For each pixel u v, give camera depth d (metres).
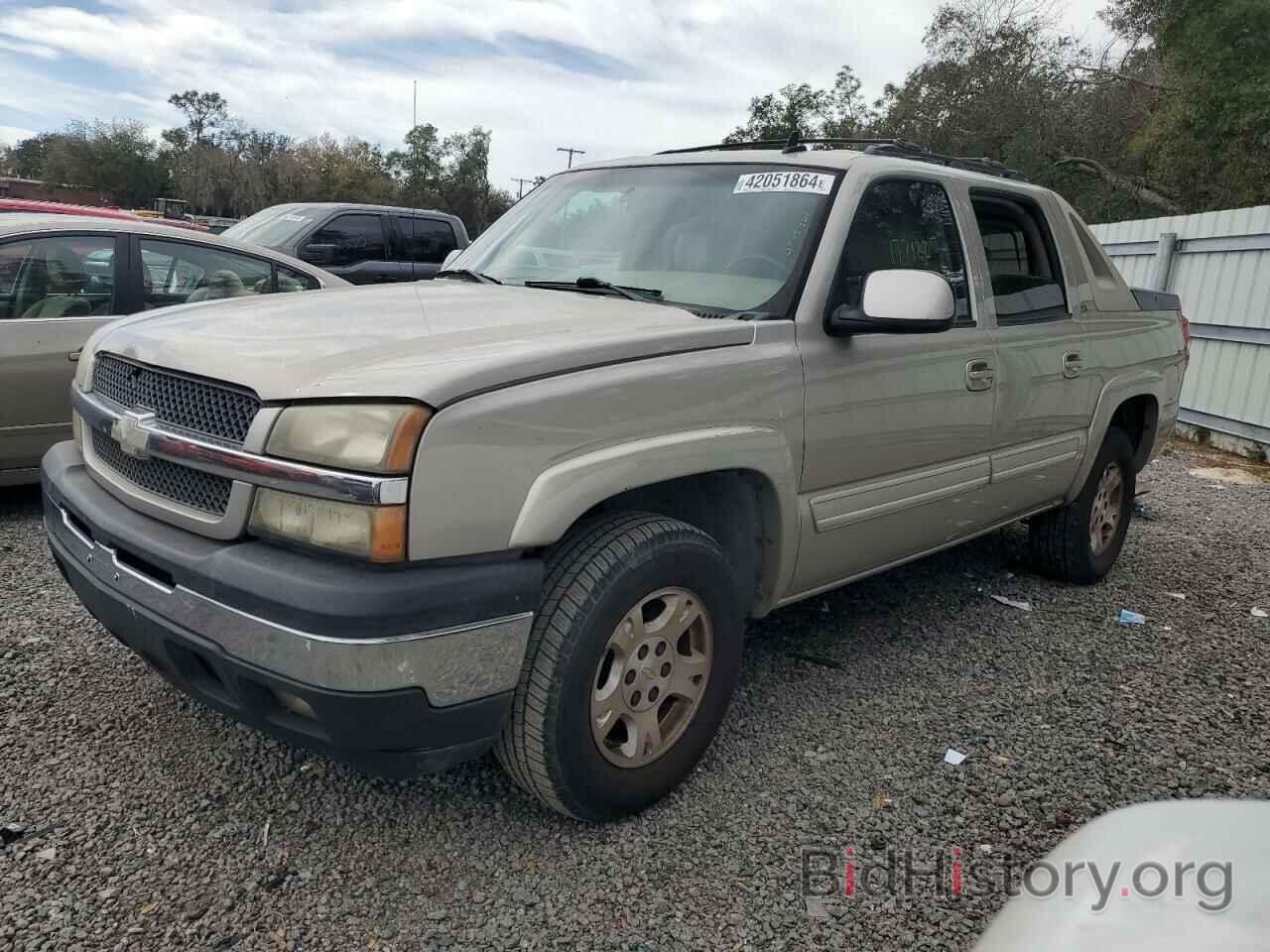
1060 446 4.30
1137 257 11.24
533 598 2.24
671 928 2.28
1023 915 1.25
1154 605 4.71
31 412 5.04
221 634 2.17
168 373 2.47
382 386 2.11
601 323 2.69
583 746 2.43
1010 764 3.10
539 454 2.25
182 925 2.20
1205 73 22.78
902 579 4.83
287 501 2.14
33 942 2.12
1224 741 3.34
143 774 2.77
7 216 5.27
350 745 2.14
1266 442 9.00
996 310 3.86
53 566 4.39
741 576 3.00
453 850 2.52
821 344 3.03
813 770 2.99
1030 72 31.02
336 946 2.17
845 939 2.28
